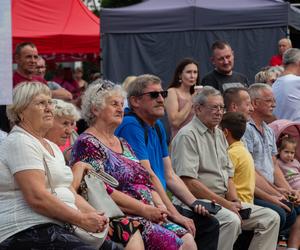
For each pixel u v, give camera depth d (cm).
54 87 1295
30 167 616
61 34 1777
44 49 1772
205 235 827
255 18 1608
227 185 894
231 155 928
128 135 808
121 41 1647
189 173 862
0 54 581
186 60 1137
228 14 1616
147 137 822
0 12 579
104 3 2995
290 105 1154
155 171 828
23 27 1775
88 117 761
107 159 737
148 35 1641
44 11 1828
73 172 704
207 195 861
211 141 884
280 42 1555
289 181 1053
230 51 1218
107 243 669
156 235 716
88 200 702
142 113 824
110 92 754
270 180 999
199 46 1634
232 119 935
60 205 616
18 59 1077
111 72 1645
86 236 639
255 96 1003
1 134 808
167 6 1655
